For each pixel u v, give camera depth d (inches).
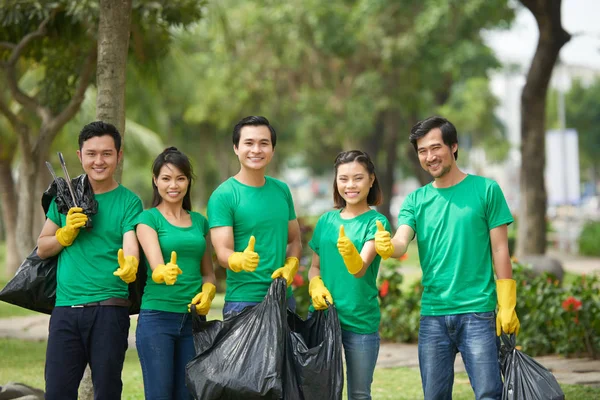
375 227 219.1
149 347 215.0
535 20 603.8
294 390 204.2
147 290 218.8
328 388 205.8
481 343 210.5
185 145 1797.5
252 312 206.5
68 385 211.3
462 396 305.0
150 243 215.3
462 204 215.8
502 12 901.8
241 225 218.7
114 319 211.3
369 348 218.8
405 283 714.8
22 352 414.3
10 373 360.2
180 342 219.8
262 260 218.2
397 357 400.5
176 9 407.2
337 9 986.7
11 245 815.7
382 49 994.7
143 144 824.9
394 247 213.5
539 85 625.9
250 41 1091.9
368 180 222.2
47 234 217.5
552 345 396.8
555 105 2198.6
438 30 962.1
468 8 898.1
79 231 214.1
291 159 2439.7
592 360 378.0
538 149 640.4
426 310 219.8
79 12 396.2
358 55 1044.5
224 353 203.0
